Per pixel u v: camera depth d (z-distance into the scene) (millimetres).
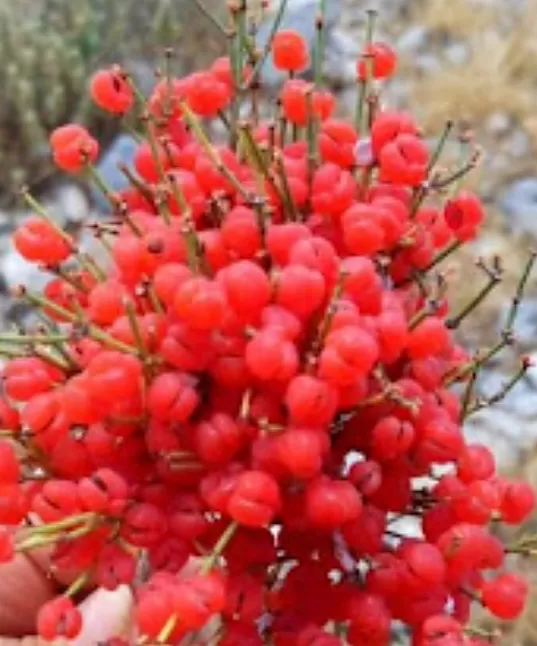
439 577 222
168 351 217
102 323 235
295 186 236
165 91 259
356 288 221
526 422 753
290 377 213
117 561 225
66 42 947
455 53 1040
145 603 209
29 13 969
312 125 240
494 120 972
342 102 994
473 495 229
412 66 1025
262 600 229
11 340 235
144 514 221
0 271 817
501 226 887
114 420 223
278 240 223
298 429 212
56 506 220
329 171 234
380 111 251
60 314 243
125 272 232
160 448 222
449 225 247
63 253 244
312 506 216
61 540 222
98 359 217
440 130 967
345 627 249
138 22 979
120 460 230
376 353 210
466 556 224
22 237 243
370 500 233
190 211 233
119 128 920
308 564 233
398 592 228
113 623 307
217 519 229
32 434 228
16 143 889
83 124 914
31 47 921
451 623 218
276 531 241
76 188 882
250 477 213
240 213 227
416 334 228
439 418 230
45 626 221
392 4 1089
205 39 988
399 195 245
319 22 260
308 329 222
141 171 256
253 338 210
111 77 255
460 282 822
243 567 229
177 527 223
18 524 234
